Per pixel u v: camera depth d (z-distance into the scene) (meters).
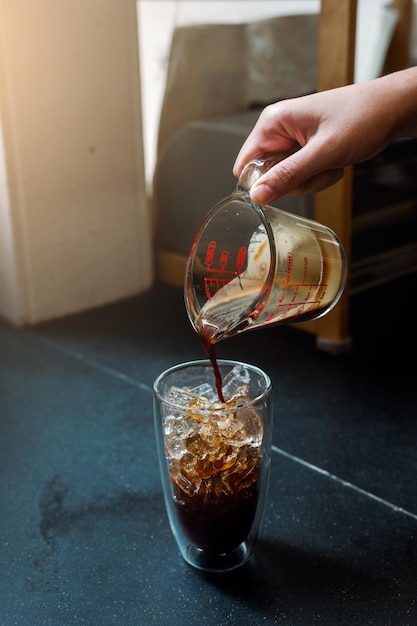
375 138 0.66
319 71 0.91
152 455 0.82
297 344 1.07
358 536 0.69
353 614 0.61
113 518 0.72
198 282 0.64
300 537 0.69
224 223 0.64
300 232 0.63
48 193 1.11
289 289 0.61
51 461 0.81
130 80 1.14
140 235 1.21
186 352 1.05
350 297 1.15
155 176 1.22
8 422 0.89
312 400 0.91
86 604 0.62
